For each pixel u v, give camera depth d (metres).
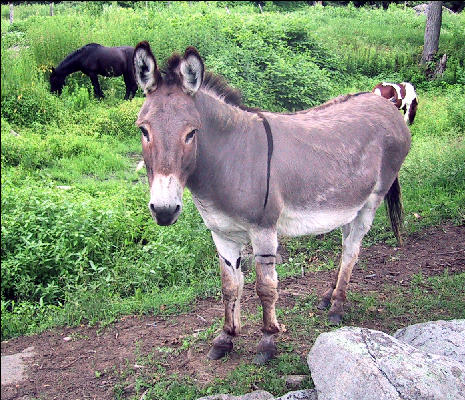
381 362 3.10
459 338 3.65
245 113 3.73
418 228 6.71
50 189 7.44
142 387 3.82
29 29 18.03
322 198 3.97
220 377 3.84
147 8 24.12
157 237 6.33
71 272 5.80
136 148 11.02
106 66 13.94
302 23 17.19
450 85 15.20
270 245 3.72
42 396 3.78
